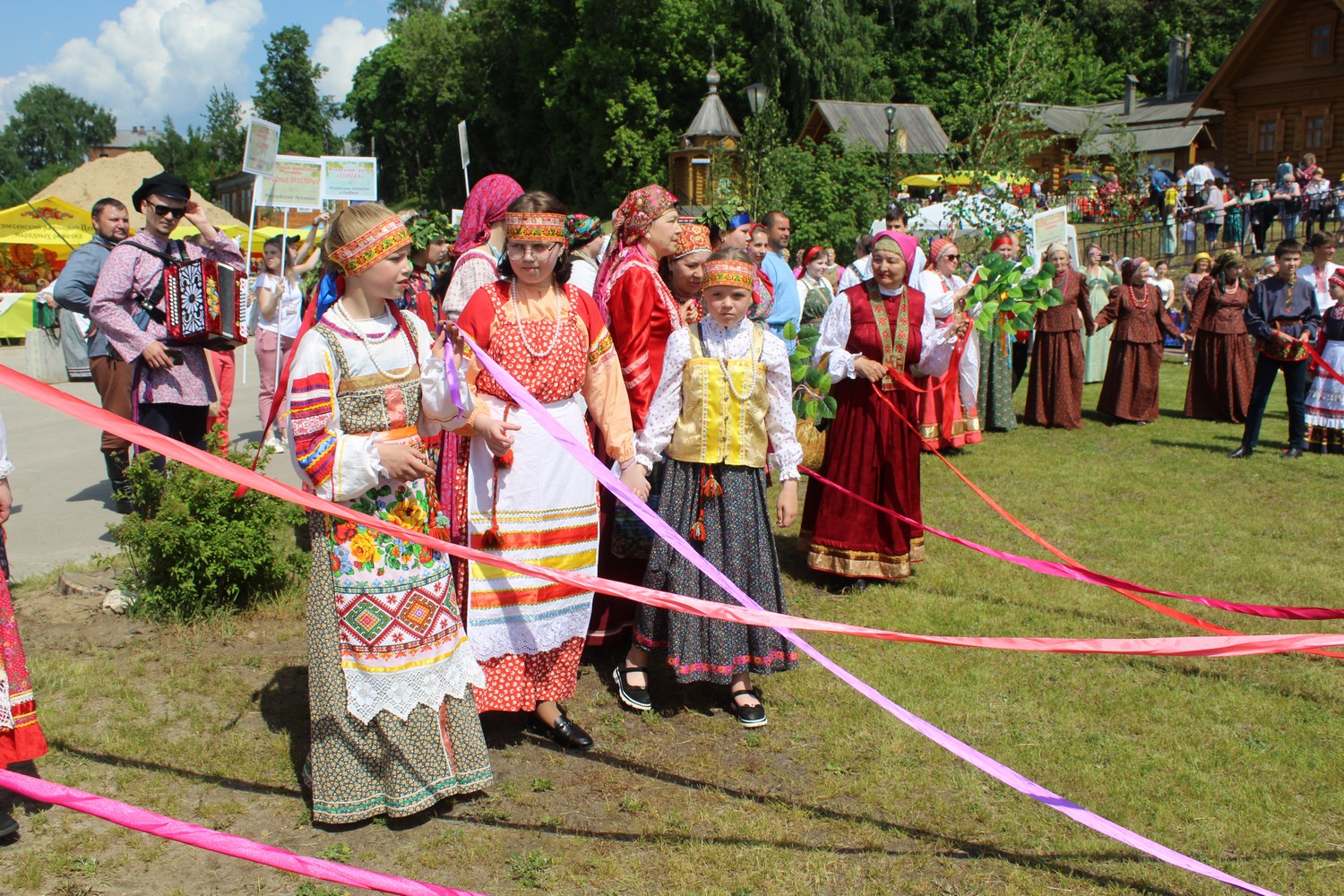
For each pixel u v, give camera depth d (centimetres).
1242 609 434
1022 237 1017
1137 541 639
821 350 553
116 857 310
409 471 309
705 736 398
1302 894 298
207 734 385
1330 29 2980
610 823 335
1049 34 1130
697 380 400
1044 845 322
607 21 4200
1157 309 1055
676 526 404
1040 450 930
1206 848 321
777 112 1847
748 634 407
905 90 4331
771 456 423
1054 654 467
